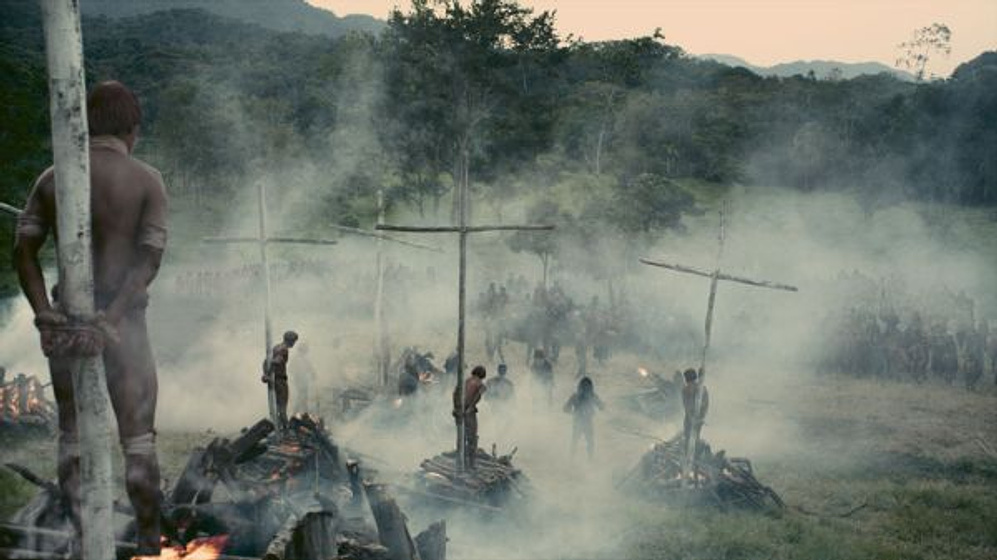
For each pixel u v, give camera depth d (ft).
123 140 8.84
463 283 43.29
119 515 14.21
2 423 46.60
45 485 13.04
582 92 345.51
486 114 220.84
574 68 377.09
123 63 481.46
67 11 7.38
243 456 23.77
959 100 339.98
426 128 228.43
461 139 216.74
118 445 34.96
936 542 45.29
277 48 540.52
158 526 9.53
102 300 8.51
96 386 7.75
